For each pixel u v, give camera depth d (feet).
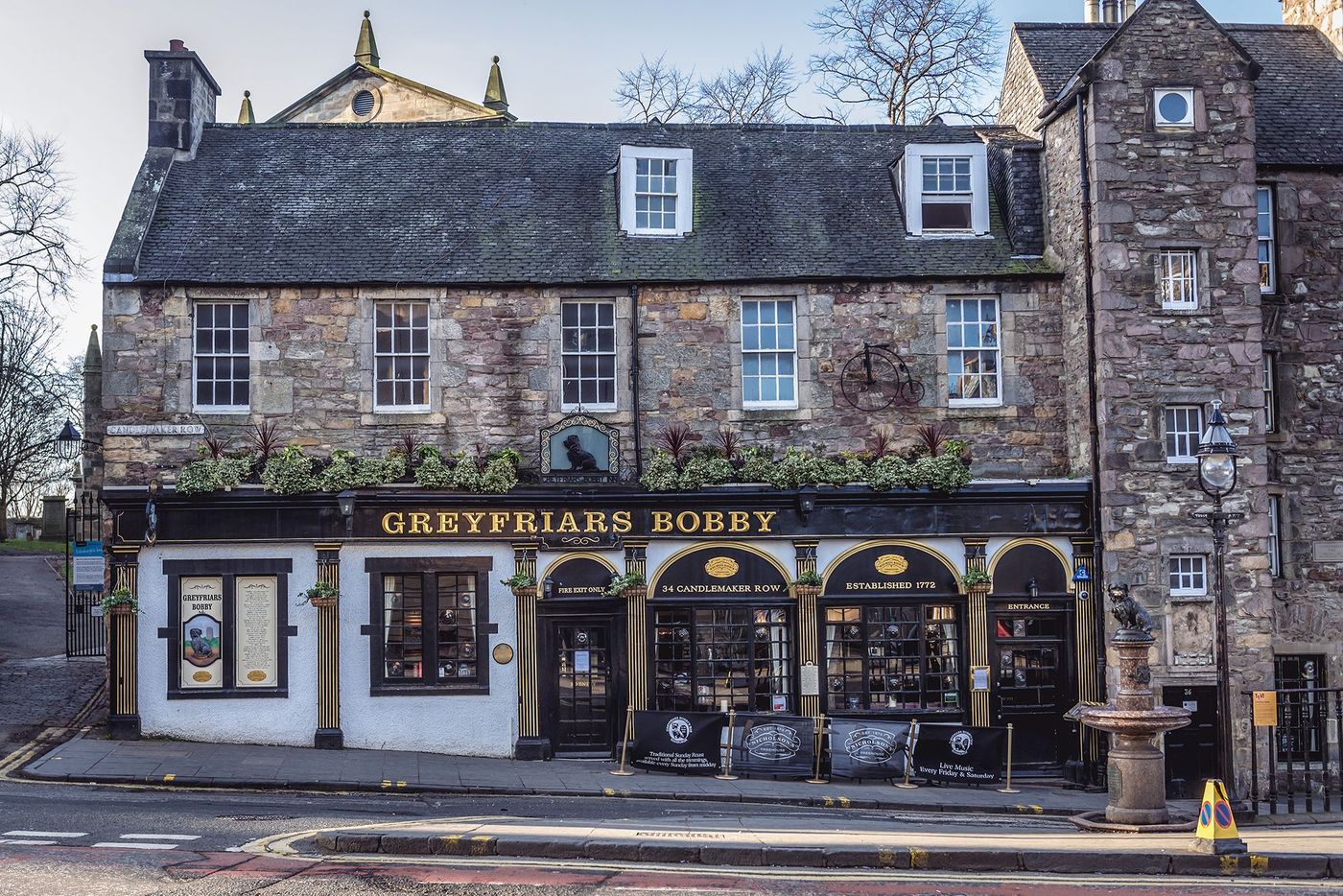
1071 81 65.92
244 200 68.95
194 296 63.93
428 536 62.64
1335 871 37.55
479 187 71.26
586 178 72.33
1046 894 33.63
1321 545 68.44
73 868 33.65
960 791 58.08
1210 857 37.65
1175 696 62.44
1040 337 67.10
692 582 64.13
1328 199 69.51
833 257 67.51
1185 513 63.16
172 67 71.36
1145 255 63.67
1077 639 63.82
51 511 154.81
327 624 61.93
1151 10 64.54
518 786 53.93
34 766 53.31
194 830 40.42
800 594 63.82
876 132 76.64
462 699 62.69
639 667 63.16
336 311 64.64
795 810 51.42
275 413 63.93
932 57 110.32
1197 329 63.72
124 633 61.05
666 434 65.36
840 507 64.54
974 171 69.67
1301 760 65.62
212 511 61.87
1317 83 74.90
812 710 63.41
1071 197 66.03
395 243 67.00
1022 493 64.13
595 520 63.67
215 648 61.93
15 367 130.52
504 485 62.54
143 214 66.33
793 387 66.44
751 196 71.56
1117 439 63.00
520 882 33.63
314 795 50.88
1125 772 45.73
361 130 74.95
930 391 66.44
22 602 103.65
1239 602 62.80
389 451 63.72
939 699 64.54
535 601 63.10
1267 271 69.10
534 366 65.21
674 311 66.08
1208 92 64.54
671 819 44.98
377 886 32.63
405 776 54.90
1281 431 68.59
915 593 64.49
